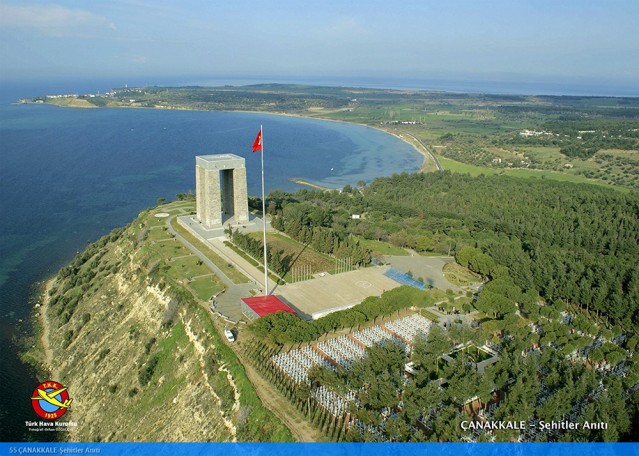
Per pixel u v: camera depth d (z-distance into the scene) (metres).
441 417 83.50
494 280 140.00
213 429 93.25
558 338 114.25
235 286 141.88
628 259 164.00
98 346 137.25
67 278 184.12
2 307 169.62
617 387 90.62
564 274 143.00
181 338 120.88
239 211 194.12
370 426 83.12
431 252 183.75
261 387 95.25
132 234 194.38
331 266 162.00
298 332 108.38
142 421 105.88
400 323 126.06
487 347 113.56
